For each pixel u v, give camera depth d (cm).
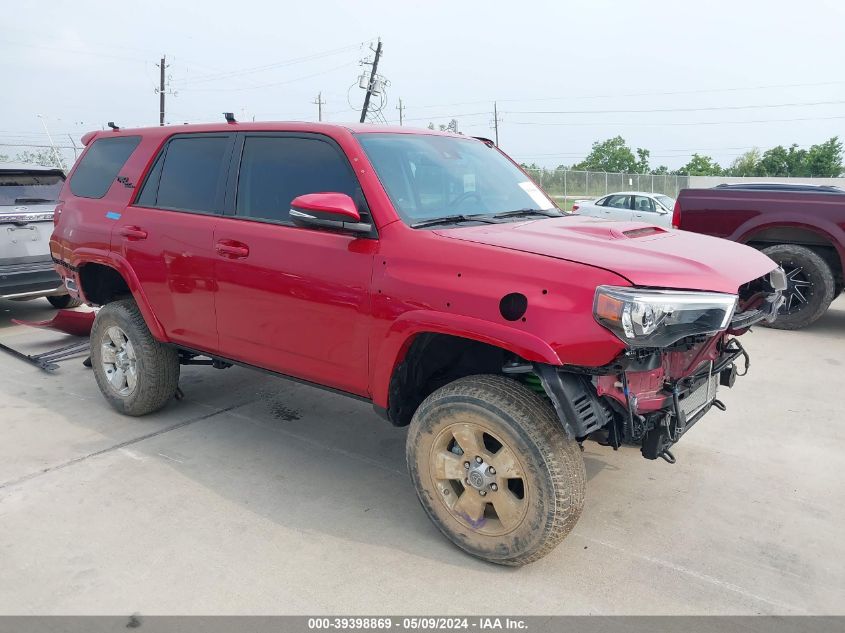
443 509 305
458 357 332
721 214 753
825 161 6338
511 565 293
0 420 466
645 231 339
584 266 259
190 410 489
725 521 335
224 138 395
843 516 340
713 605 270
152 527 327
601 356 251
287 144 362
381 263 306
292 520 335
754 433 445
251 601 271
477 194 367
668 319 251
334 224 313
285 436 443
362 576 289
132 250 428
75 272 477
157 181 430
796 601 272
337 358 332
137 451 416
